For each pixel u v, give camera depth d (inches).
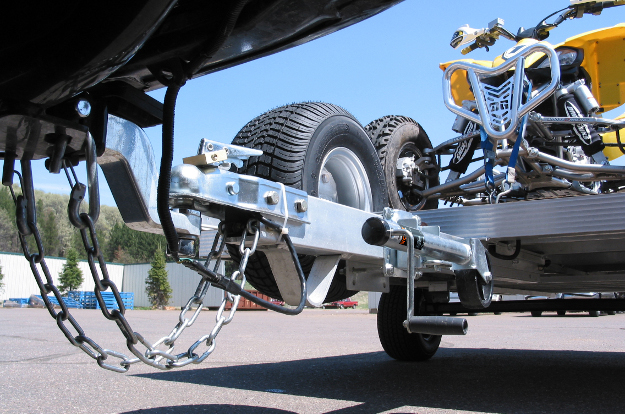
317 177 89.4
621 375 124.2
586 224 73.4
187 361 47.1
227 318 49.9
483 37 143.6
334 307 1531.7
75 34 36.8
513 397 98.5
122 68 46.8
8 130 36.8
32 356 173.9
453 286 115.3
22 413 89.4
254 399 97.4
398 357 147.8
